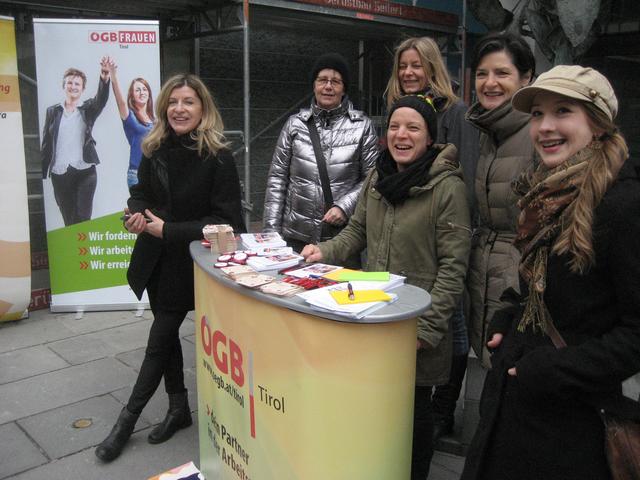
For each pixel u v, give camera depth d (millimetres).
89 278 4883
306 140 3307
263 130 7355
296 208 3346
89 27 4547
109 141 4691
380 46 8445
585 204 1435
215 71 7156
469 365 2934
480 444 1683
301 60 7926
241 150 5223
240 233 2863
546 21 5602
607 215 1413
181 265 2785
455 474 2736
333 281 1902
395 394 1689
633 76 6707
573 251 1448
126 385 3678
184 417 3111
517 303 1803
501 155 2350
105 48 4578
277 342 1779
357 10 6141
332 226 3197
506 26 6332
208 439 2400
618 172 1445
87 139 4672
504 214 2348
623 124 6637
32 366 3930
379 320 1577
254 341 1883
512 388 1622
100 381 3729
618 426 1467
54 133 4656
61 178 4703
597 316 1492
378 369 1637
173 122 2775
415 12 6797
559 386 1455
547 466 1532
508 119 2285
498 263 2373
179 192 2791
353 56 8383
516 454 1592
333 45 8172
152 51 4602
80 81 4602
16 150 4398
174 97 2750
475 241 2516
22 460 2877
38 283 5258
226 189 2822
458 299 2178
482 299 2432
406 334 1682
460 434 2996
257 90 7594
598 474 1488
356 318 1553
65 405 3424
